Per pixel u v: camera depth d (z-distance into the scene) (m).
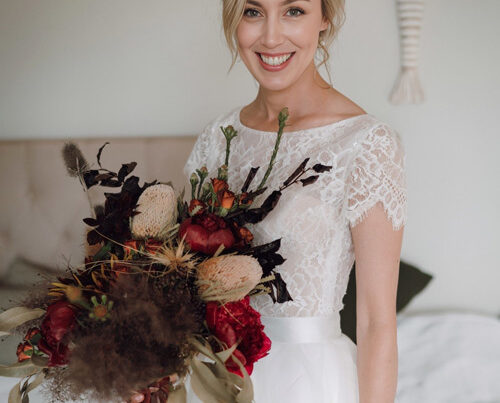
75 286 0.93
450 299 2.82
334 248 1.15
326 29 1.30
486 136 2.65
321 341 1.16
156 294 0.86
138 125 2.61
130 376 0.82
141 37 2.53
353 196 1.09
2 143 2.46
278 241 0.98
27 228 2.47
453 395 2.18
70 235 2.46
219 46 2.53
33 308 0.96
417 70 2.59
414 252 2.77
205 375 0.89
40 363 0.91
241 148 1.32
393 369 1.08
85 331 0.85
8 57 2.54
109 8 2.51
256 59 1.19
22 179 2.46
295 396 1.12
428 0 2.54
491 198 2.71
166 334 0.82
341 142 1.14
